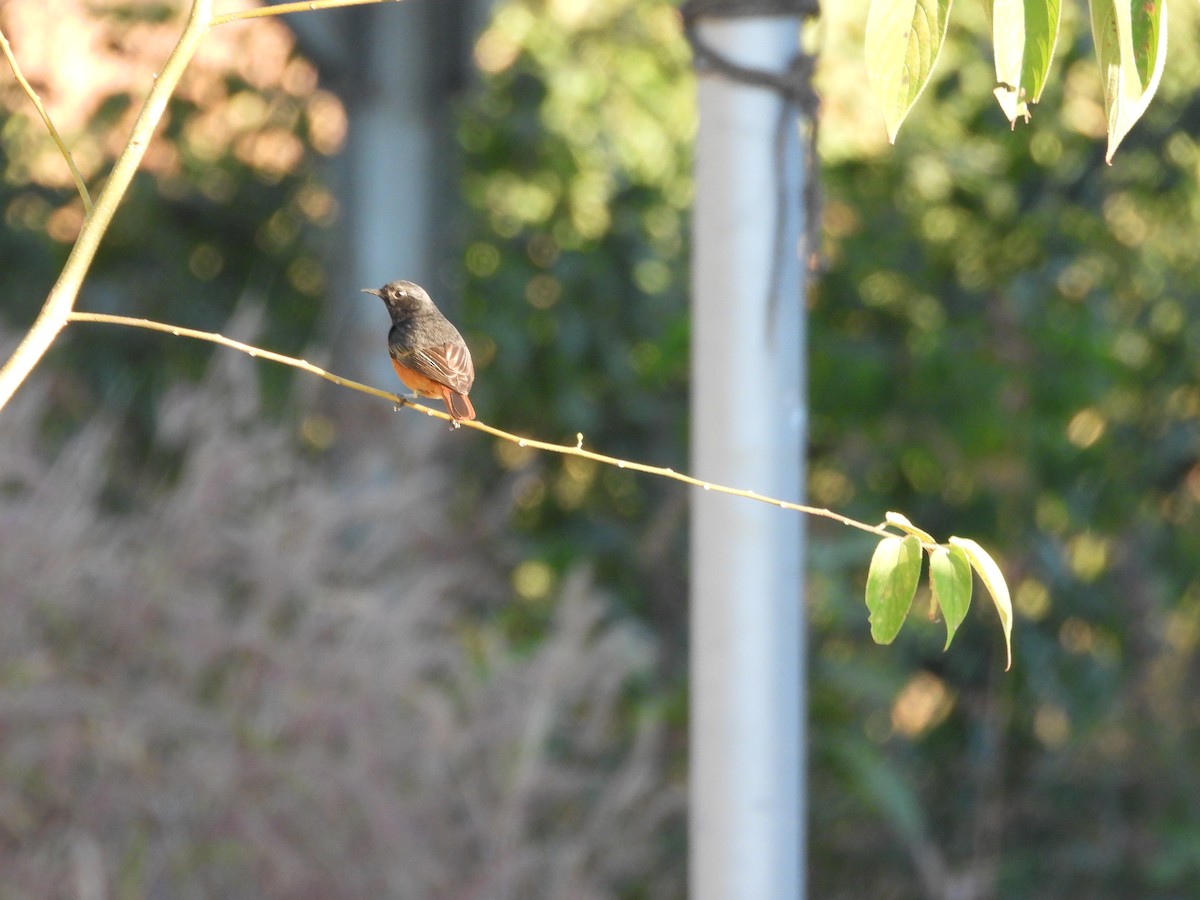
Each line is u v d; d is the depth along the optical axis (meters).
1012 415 12.04
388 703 8.95
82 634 9.05
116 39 14.83
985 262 13.25
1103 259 13.07
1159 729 12.19
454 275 13.54
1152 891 11.57
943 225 13.48
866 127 14.87
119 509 11.80
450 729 9.12
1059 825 12.07
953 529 12.54
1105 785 12.02
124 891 8.27
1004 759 12.41
